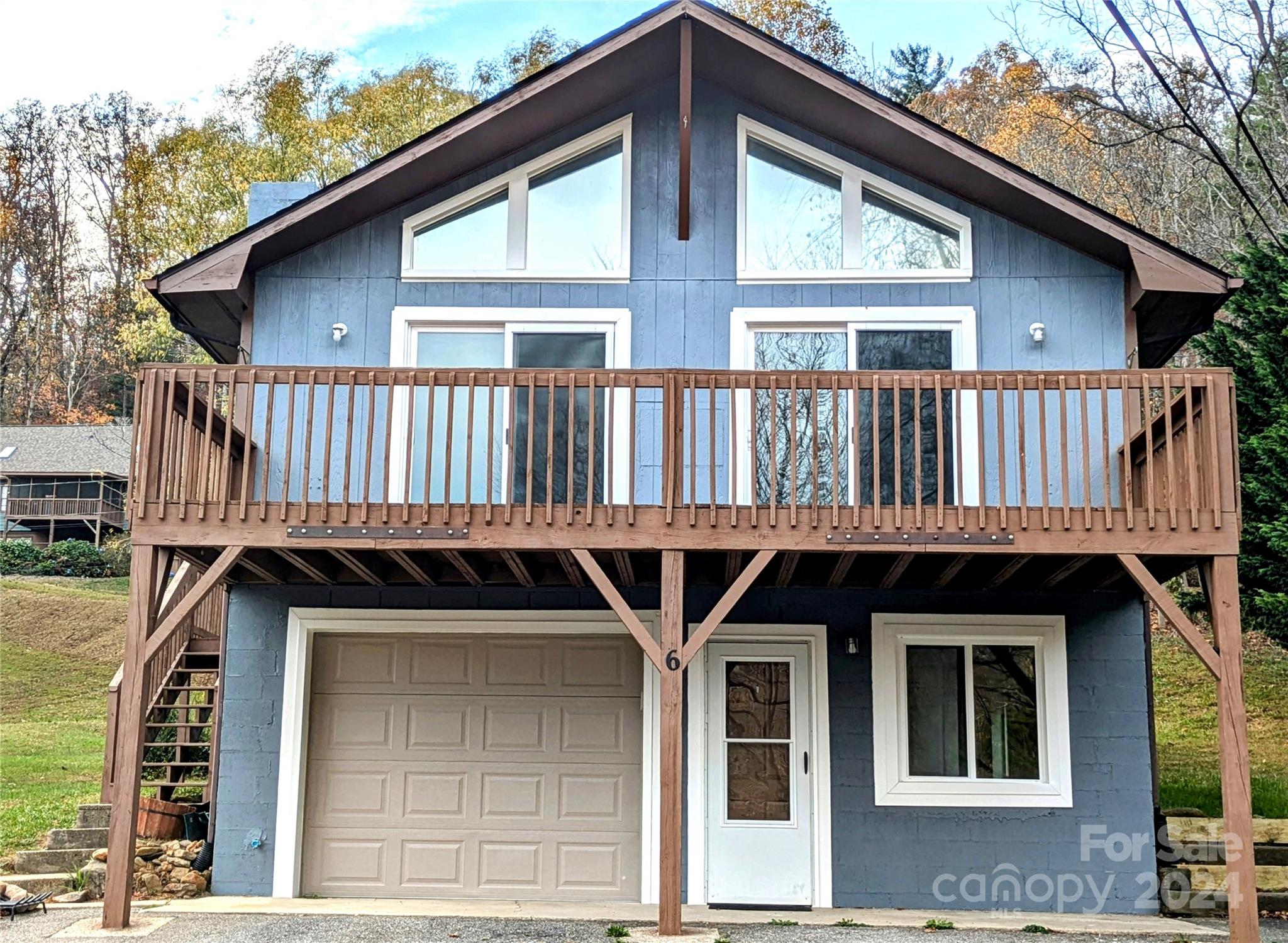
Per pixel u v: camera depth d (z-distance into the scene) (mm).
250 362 9703
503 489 9258
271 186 11195
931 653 9398
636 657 9523
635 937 7516
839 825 9070
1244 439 12625
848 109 9453
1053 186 9156
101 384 37250
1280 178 17547
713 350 9656
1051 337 9531
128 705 7723
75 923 7848
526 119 9695
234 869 9141
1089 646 9242
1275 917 8844
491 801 9383
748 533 7836
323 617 9484
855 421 7980
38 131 37094
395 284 9820
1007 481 9242
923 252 9805
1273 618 12414
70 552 29766
